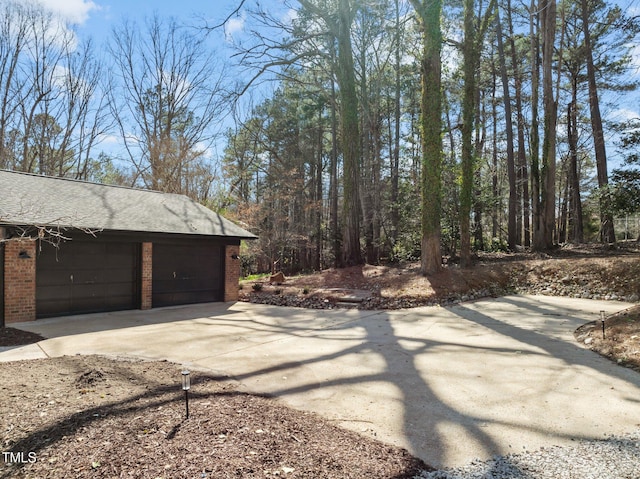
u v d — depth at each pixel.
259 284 15.29
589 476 2.71
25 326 8.45
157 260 11.69
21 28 21.31
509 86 22.56
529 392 4.50
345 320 9.55
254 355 6.23
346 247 17.11
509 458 2.99
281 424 3.38
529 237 23.59
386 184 22.11
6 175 10.77
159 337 7.54
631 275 11.12
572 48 20.19
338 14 16.44
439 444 3.23
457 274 13.02
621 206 11.71
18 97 21.67
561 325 8.19
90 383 4.26
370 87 22.47
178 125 25.77
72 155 23.94
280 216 27.23
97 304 10.45
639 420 3.71
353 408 4.04
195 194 25.05
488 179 21.72
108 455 2.66
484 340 7.10
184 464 2.56
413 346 6.77
